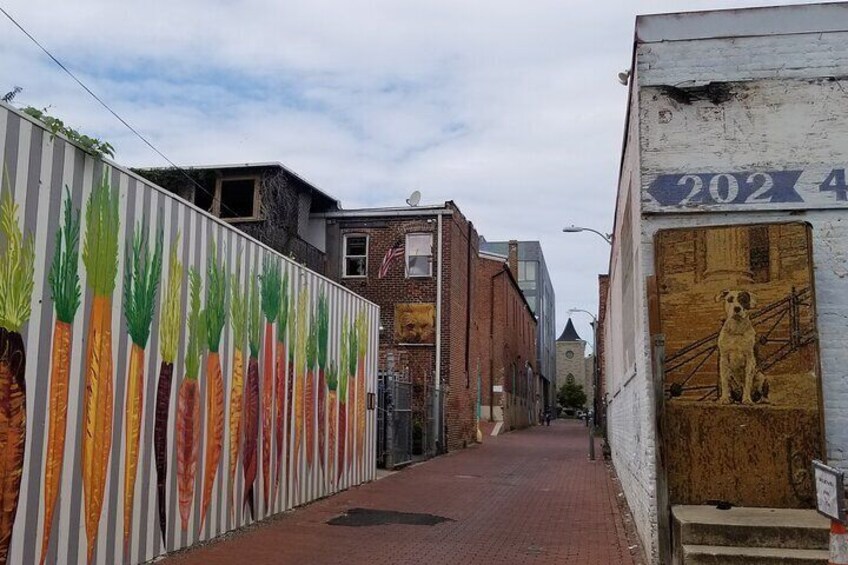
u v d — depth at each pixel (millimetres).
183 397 9023
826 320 8602
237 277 10484
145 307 8203
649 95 9258
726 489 8328
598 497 14828
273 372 11648
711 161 9023
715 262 8711
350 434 15398
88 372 7227
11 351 6215
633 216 10227
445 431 25562
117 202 7688
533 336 65938
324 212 27234
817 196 8773
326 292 14125
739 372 8484
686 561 7184
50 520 6676
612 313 19781
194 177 24906
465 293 29188
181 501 8977
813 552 7133
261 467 11203
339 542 9836
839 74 8914
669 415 8539
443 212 26562
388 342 26312
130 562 7918
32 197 6453
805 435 8266
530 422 61375
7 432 6168
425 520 11719
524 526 11406
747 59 9109
